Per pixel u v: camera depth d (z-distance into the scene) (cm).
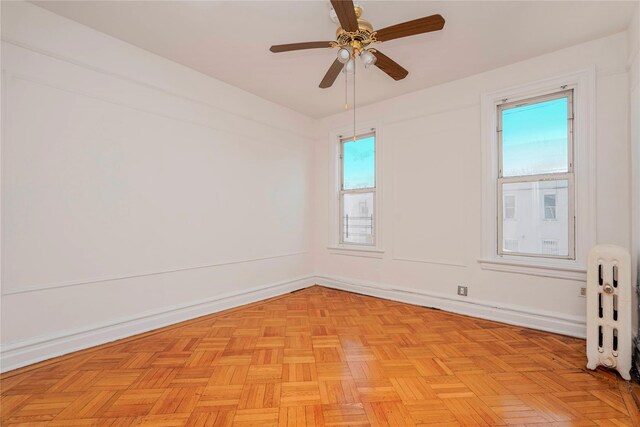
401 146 373
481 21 229
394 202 379
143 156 273
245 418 156
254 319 308
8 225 203
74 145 232
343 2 160
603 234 248
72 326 231
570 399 172
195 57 286
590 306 203
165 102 289
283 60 290
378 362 216
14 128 205
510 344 246
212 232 329
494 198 308
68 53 229
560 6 213
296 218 435
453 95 332
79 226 235
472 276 319
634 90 223
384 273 388
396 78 249
